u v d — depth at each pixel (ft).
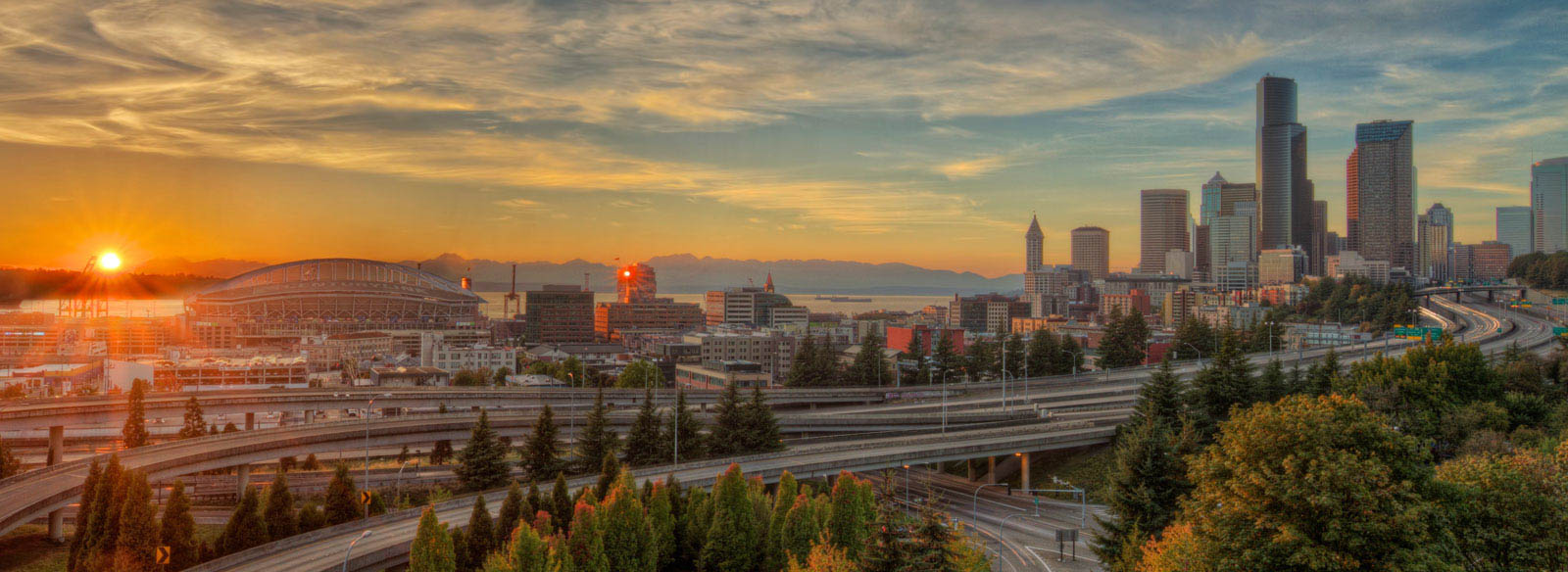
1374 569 159.53
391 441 447.83
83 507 279.69
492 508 316.60
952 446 412.98
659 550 284.82
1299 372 495.41
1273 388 448.24
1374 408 374.02
